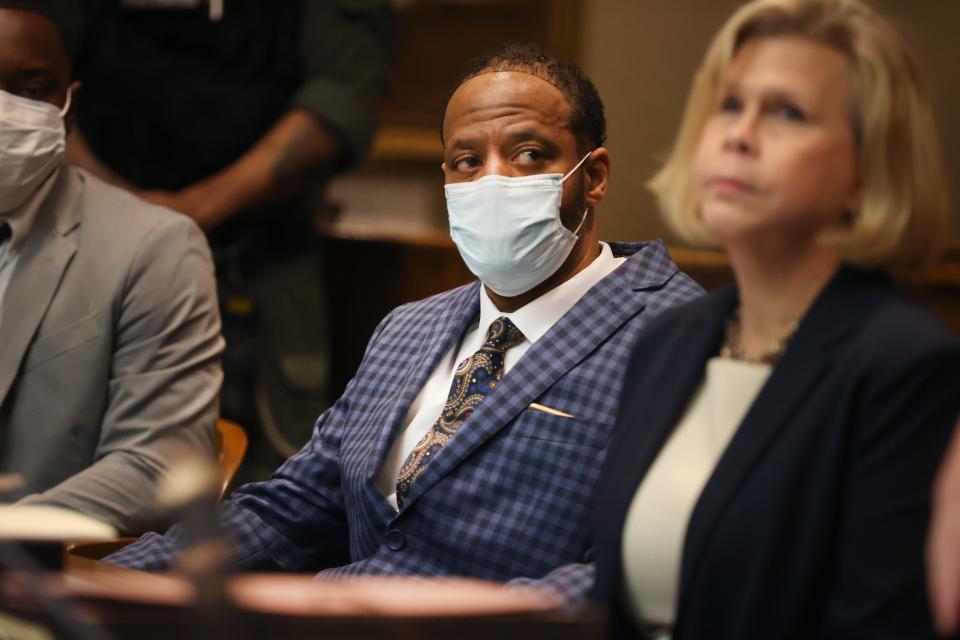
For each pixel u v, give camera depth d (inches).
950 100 594.9
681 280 229.6
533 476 211.2
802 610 148.3
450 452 215.8
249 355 404.2
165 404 285.4
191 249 299.1
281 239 421.4
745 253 160.9
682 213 165.8
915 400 145.3
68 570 178.9
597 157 236.8
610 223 625.3
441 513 215.3
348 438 242.8
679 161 166.1
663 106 622.2
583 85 237.6
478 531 211.6
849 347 152.3
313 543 247.9
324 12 418.0
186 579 108.3
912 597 141.1
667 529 165.6
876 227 151.6
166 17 408.5
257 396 406.9
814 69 151.4
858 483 146.5
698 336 176.1
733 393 164.4
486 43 637.3
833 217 154.8
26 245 289.6
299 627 126.3
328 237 471.8
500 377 226.4
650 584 167.5
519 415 215.0
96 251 290.7
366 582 142.6
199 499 108.4
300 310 417.7
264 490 249.3
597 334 219.5
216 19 408.5
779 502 149.6
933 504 142.4
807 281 161.5
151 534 237.8
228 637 107.7
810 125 151.6
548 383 215.6
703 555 153.4
